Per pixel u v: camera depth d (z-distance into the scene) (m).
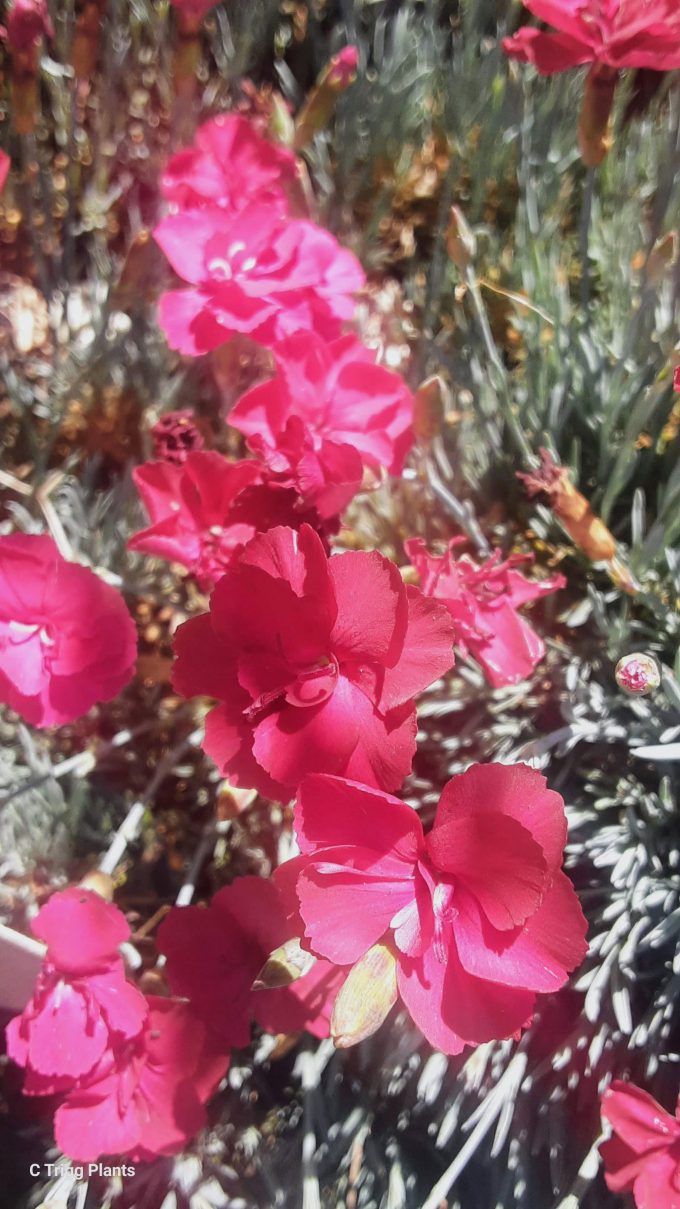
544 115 0.24
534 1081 0.16
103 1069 0.14
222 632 0.12
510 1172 0.15
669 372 0.16
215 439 0.21
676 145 0.18
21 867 0.18
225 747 0.12
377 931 0.11
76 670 0.14
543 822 0.11
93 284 0.23
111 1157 0.16
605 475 0.19
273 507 0.14
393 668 0.11
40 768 0.18
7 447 0.22
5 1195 0.17
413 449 0.20
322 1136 0.16
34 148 0.19
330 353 0.16
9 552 0.14
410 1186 0.16
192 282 0.16
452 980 0.11
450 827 0.11
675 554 0.17
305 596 0.11
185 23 0.18
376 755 0.11
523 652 0.15
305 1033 0.16
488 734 0.17
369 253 0.25
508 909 0.11
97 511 0.20
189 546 0.14
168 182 0.17
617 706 0.17
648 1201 0.13
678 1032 0.16
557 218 0.23
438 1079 0.15
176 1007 0.15
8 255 0.24
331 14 0.27
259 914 0.15
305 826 0.11
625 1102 0.13
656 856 0.16
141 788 0.19
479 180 0.24
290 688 0.11
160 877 0.19
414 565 0.15
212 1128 0.17
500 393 0.18
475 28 0.26
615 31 0.15
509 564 0.15
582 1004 0.16
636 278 0.22
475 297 0.17
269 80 0.27
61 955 0.14
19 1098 0.18
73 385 0.20
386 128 0.25
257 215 0.16
